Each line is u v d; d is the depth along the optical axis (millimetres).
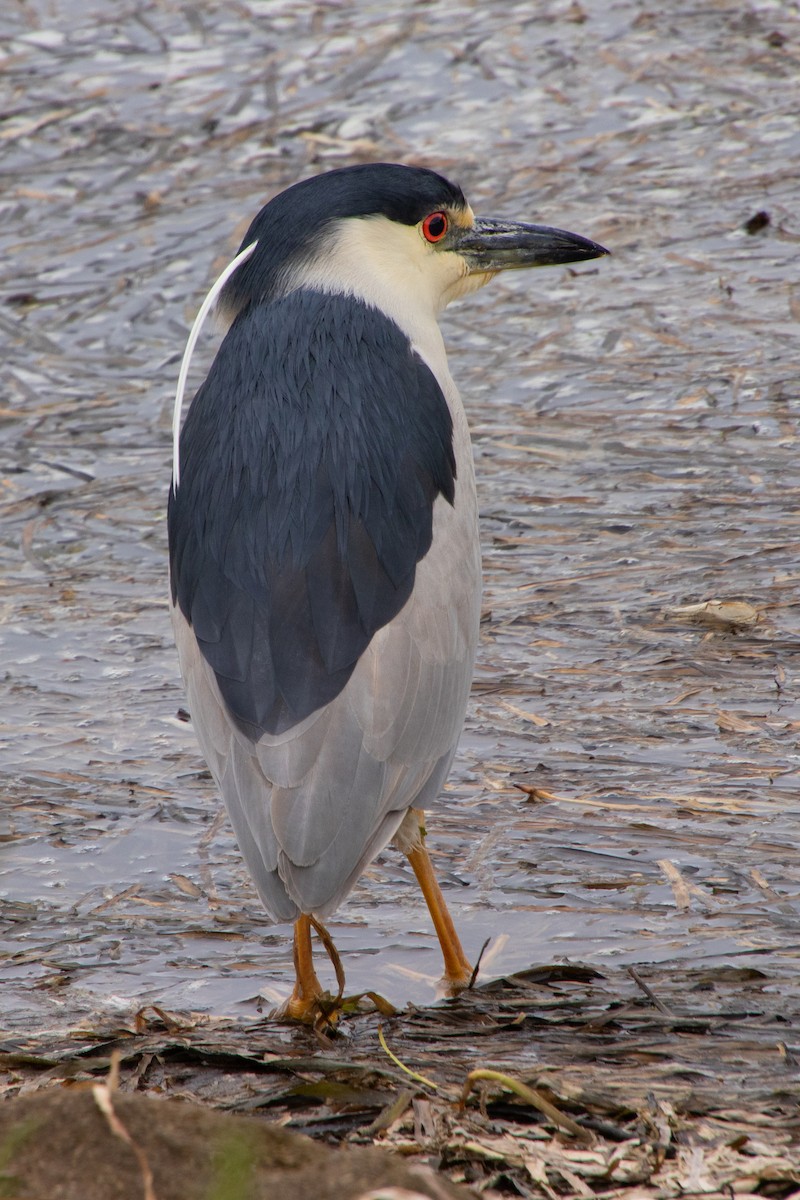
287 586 8281
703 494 13734
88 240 18953
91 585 13352
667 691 11344
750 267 17109
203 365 16562
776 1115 6602
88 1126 5617
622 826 9992
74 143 21031
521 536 13484
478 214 18312
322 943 9250
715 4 23094
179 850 10219
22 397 16312
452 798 10469
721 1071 7082
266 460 8609
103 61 23109
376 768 8109
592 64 21656
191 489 8836
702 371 15477
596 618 12273
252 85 21984
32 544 13984
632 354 15922
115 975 8977
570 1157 6273
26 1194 5438
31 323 17516
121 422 15781
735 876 9430
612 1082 6949
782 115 19984
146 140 20938
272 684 8086
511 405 15328
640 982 7953
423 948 9180
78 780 10914
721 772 10422
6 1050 7801
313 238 9625
